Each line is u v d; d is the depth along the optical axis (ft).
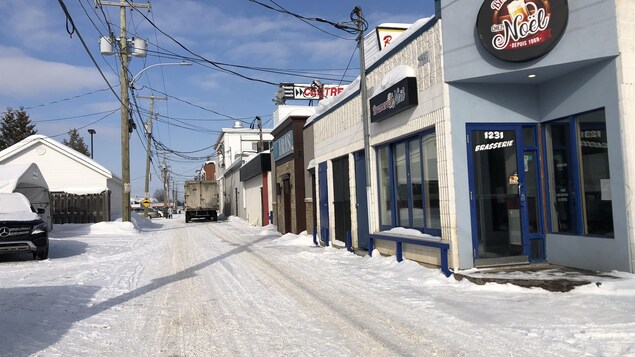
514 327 17.88
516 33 25.26
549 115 27.71
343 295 25.20
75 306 23.61
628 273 22.76
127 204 79.92
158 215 224.12
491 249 27.86
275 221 77.56
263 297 25.40
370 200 38.32
